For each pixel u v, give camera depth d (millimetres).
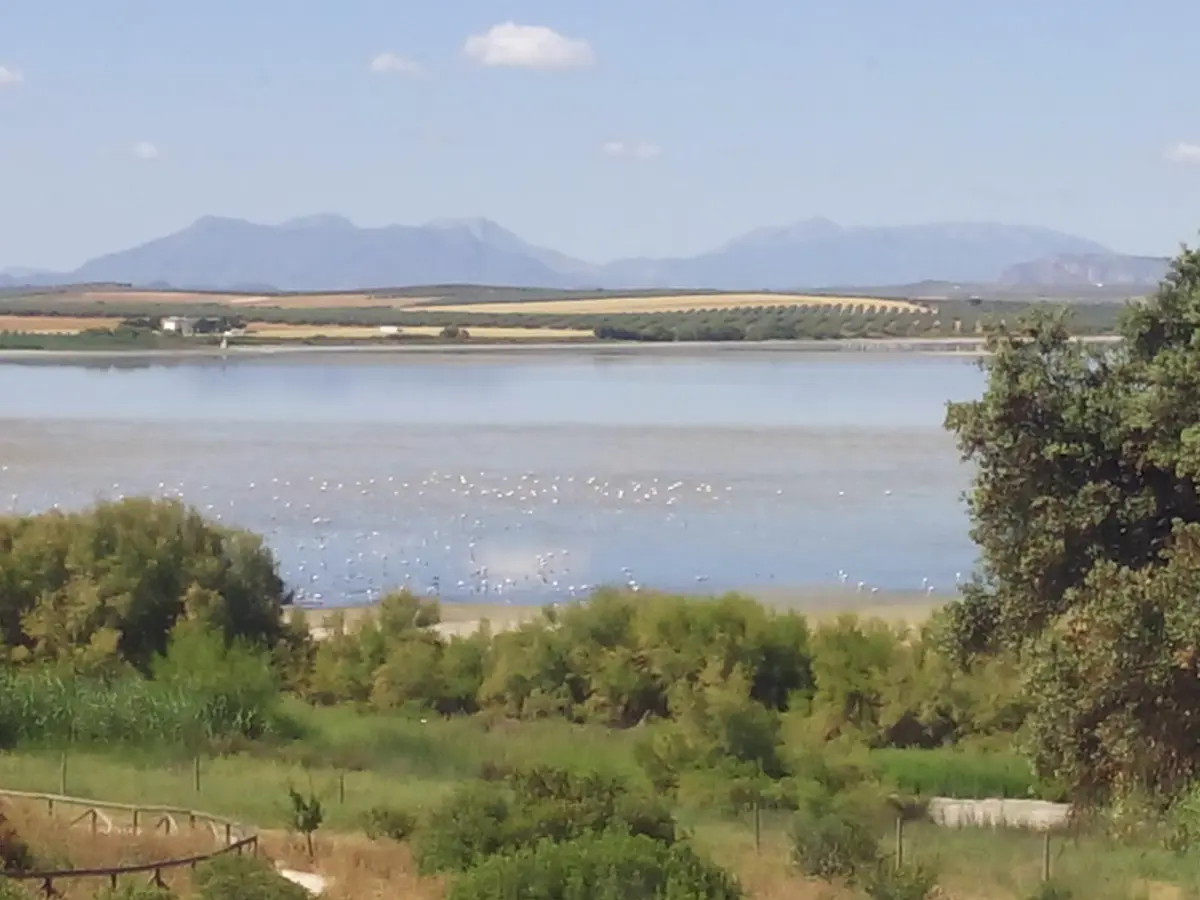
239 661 42844
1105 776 20094
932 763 36000
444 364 183125
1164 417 20312
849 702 40344
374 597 56250
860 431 103875
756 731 35531
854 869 23938
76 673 43562
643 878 18016
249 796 30703
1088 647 19141
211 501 74688
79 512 60312
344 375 164625
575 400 129500
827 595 56062
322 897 21469
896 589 56844
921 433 102250
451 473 84375
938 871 23969
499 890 17844
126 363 189125
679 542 65438
